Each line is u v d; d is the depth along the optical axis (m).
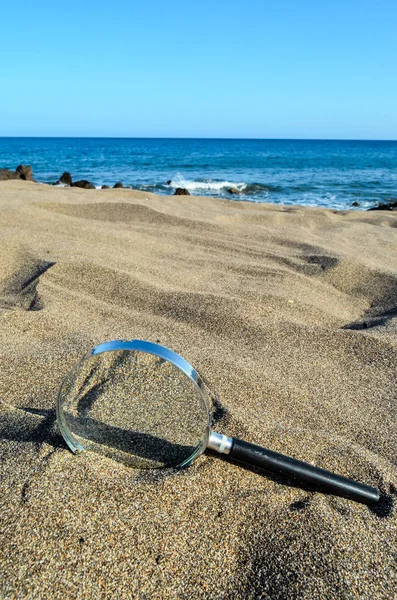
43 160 44.31
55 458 1.79
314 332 3.73
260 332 3.71
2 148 80.38
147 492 1.76
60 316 3.71
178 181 25.45
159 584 1.51
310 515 1.80
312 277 5.36
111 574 1.49
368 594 1.54
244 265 5.39
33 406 2.35
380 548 1.71
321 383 3.04
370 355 3.45
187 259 5.54
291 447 2.21
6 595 1.36
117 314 3.92
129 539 1.60
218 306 4.04
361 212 11.54
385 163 44.62
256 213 9.04
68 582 1.44
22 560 1.45
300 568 1.61
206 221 7.63
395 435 2.51
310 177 30.11
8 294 4.36
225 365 3.02
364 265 5.61
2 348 3.03
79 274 4.55
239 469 1.96
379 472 2.10
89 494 1.69
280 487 1.92
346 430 2.53
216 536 1.68
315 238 7.21
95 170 33.69
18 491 1.64
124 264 4.96
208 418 1.80
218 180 27.00
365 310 4.77
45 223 6.27
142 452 1.89
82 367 1.82
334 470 2.11
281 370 3.15
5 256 5.01
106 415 1.87
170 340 3.49
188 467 1.92
